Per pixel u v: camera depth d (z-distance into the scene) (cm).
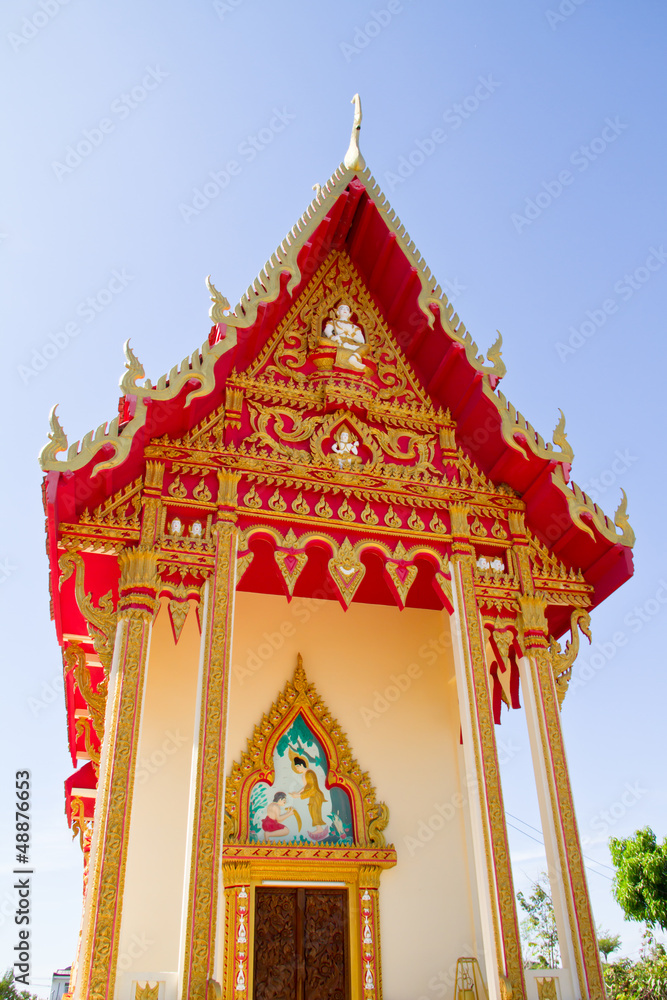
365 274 1208
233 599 894
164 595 899
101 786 768
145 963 938
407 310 1166
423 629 1274
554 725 966
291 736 1140
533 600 1038
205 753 805
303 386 1080
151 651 1112
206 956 721
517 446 1046
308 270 1147
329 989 995
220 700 835
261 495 980
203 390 928
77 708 1239
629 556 1031
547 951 2434
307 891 1045
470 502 1077
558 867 882
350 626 1246
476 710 944
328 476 1018
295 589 1230
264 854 1033
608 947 2705
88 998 675
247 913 998
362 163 1152
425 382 1158
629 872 2141
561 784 931
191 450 966
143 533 899
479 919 1070
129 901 968
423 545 1030
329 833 1088
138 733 798
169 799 1035
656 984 2111
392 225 1130
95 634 850
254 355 1075
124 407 943
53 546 845
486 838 876
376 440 1077
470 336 1090
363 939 1026
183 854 1008
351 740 1162
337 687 1192
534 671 996
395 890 1077
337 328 1127
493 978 809
